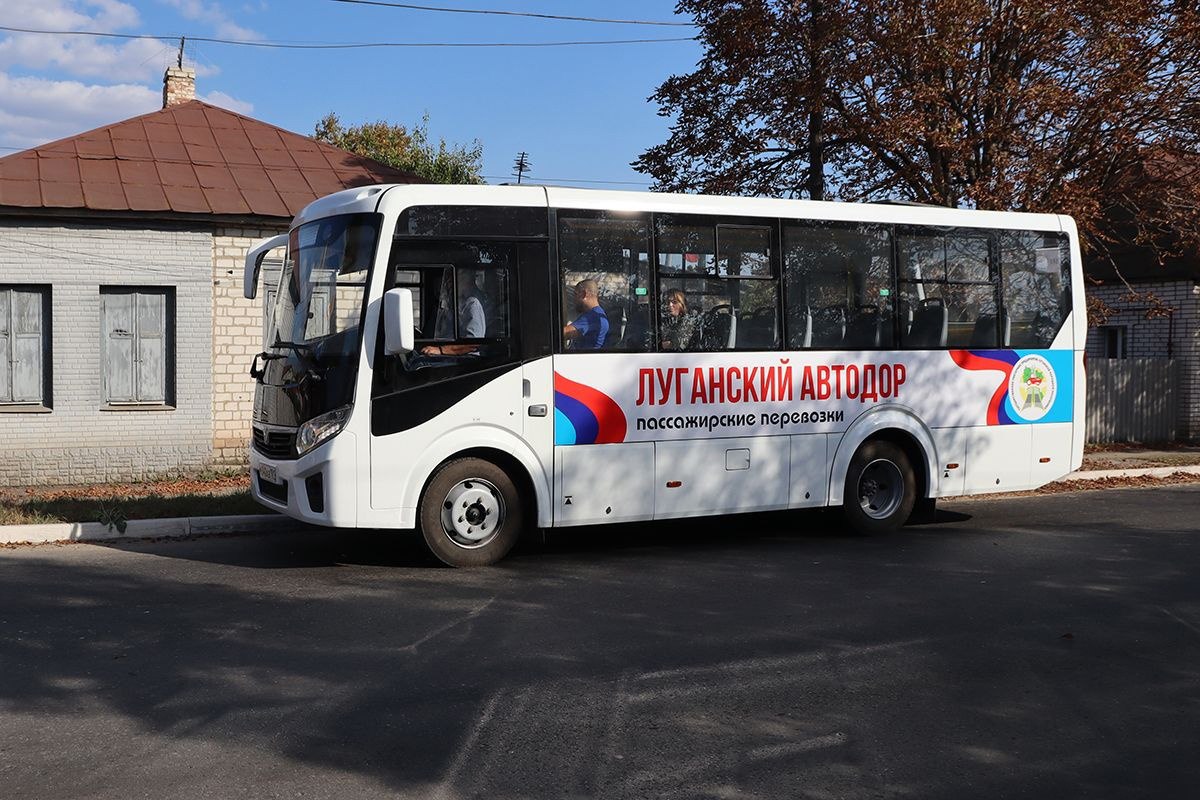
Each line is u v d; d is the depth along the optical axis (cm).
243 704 534
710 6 1691
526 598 770
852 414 1028
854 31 1520
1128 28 1516
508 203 884
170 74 1948
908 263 1059
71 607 735
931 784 445
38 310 1400
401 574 852
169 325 1454
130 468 1423
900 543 1011
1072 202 1491
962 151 1500
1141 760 474
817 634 675
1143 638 670
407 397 843
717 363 960
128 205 1391
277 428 874
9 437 1374
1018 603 761
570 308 902
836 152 1756
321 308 863
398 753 471
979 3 1430
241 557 923
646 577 849
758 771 456
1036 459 1126
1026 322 1122
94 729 497
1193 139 1586
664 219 941
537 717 518
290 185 1553
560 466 897
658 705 538
